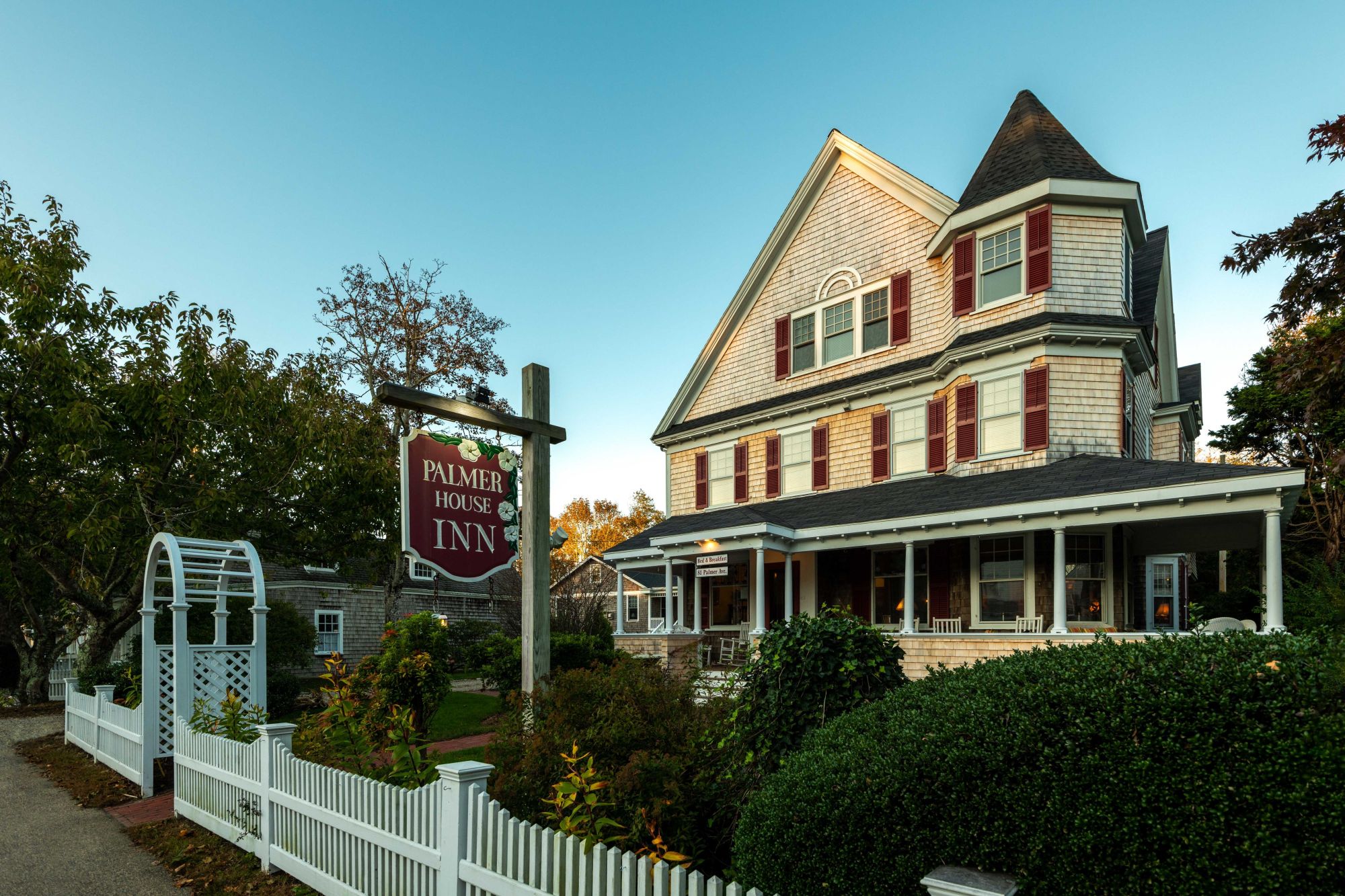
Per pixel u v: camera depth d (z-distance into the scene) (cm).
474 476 661
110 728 1016
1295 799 250
